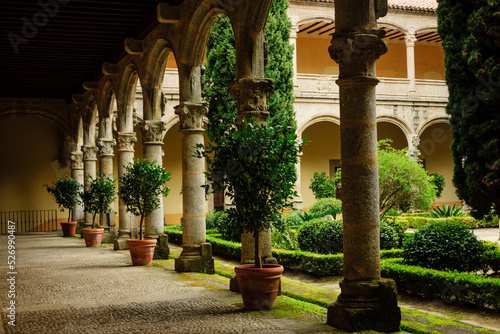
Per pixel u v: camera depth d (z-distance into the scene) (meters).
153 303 6.46
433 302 6.86
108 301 6.64
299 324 5.27
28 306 6.39
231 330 5.07
